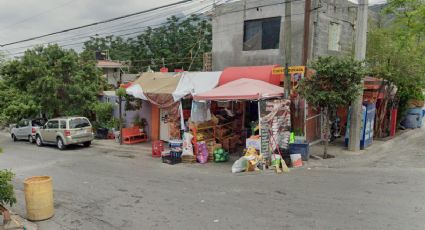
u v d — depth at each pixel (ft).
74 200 32.78
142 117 71.15
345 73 39.22
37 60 79.87
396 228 21.49
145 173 42.88
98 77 86.28
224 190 32.60
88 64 84.33
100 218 27.55
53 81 77.10
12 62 83.10
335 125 55.57
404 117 67.26
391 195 27.78
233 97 44.09
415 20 56.49
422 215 23.32
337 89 40.57
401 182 31.35
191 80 57.57
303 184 32.60
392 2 58.23
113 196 33.27
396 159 41.27
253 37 63.31
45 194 28.09
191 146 48.29
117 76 148.25
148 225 25.21
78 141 67.10
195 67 158.30
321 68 39.96
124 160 52.90
